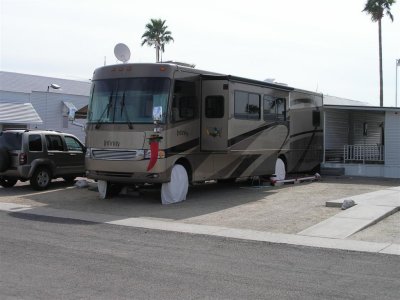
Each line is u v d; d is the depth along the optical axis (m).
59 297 5.50
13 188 16.17
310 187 17.27
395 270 6.81
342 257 7.56
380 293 5.78
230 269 6.84
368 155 23.50
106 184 13.88
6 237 8.79
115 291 5.76
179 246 8.27
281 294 5.73
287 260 7.37
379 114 28.44
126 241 8.62
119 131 12.81
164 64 12.86
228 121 13.84
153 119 12.41
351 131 26.38
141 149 12.54
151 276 6.42
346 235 9.09
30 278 6.24
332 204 12.38
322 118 21.36
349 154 23.78
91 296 5.56
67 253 7.64
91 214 11.45
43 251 7.74
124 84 13.04
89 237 8.93
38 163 15.39
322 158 21.52
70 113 15.19
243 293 5.75
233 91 14.18
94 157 13.22
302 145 19.38
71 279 6.22
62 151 16.17
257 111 15.66
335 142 24.88
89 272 6.57
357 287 6.02
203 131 13.98
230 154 14.55
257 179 17.59
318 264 7.14
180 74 13.11
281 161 17.97
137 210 12.08
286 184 18.12
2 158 14.98
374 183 19.05
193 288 5.92
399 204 12.09
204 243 8.52
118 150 12.81
